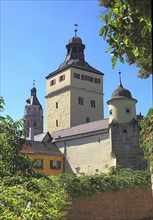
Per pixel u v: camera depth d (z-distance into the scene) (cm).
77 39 6625
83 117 6131
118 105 3581
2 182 503
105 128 3759
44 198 506
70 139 4331
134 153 3403
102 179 1427
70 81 6106
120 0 346
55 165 4300
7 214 369
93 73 6475
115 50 365
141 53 343
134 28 343
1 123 689
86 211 1286
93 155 3875
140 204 1598
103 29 361
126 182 1540
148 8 320
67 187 1215
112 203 1438
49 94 6494
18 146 687
